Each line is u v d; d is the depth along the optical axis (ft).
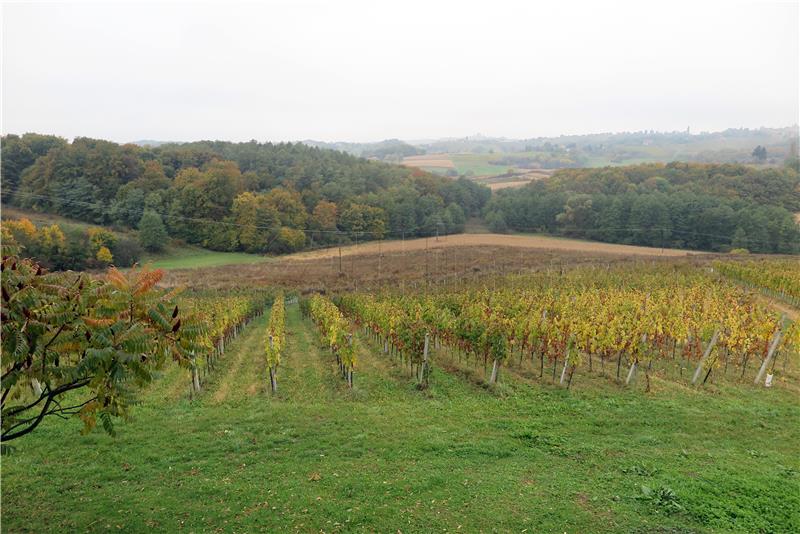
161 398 63.98
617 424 55.88
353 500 36.81
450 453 46.57
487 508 35.91
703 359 73.97
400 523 33.73
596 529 33.45
